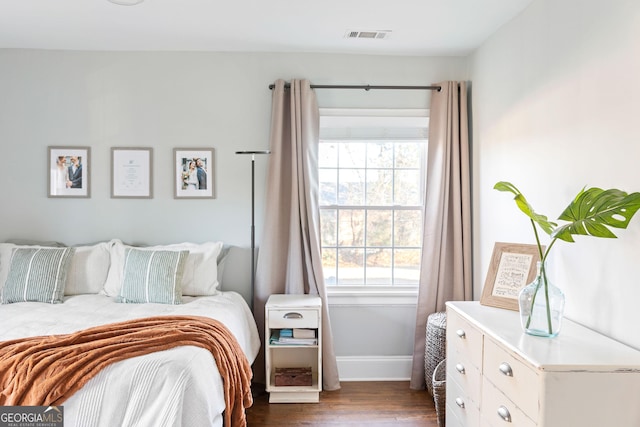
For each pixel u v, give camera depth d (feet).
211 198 12.23
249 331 10.75
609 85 6.64
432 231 11.95
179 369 6.61
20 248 11.11
